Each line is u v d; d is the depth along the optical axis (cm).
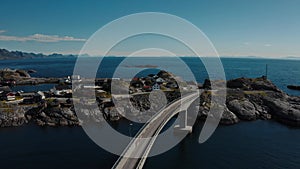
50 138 8200
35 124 9638
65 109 10019
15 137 8331
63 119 9700
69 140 7988
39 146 7512
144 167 6075
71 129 9088
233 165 6278
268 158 6750
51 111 9994
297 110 10656
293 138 8412
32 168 6100
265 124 10062
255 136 8550
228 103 11469
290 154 7031
